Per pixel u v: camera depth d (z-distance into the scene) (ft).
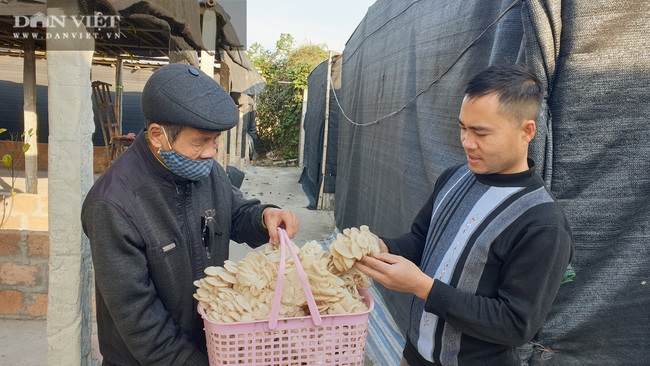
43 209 12.35
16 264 12.17
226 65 24.23
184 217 5.24
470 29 8.60
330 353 4.59
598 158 6.12
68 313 7.66
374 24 17.17
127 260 4.69
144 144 5.04
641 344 6.36
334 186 29.04
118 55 24.84
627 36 5.83
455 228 5.16
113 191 4.71
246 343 4.39
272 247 5.63
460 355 5.02
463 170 5.75
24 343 11.34
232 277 4.73
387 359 11.04
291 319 4.38
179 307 5.26
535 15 6.07
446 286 4.63
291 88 52.85
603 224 6.21
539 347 6.54
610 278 6.27
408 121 12.01
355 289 5.21
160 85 4.62
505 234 4.61
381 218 14.26
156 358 4.83
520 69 4.62
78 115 7.34
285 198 32.65
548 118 6.23
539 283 4.34
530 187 4.74
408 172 11.57
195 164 4.91
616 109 5.96
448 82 9.34
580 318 6.36
